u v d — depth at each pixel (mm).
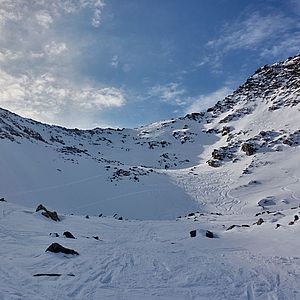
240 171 85000
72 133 147500
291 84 145000
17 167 64875
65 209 56156
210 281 13891
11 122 99875
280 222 26297
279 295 12398
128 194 68062
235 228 27484
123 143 147125
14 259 15109
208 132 144125
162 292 12539
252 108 145500
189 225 32938
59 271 13898
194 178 84812
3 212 28359
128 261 16594
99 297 11539
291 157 86250
